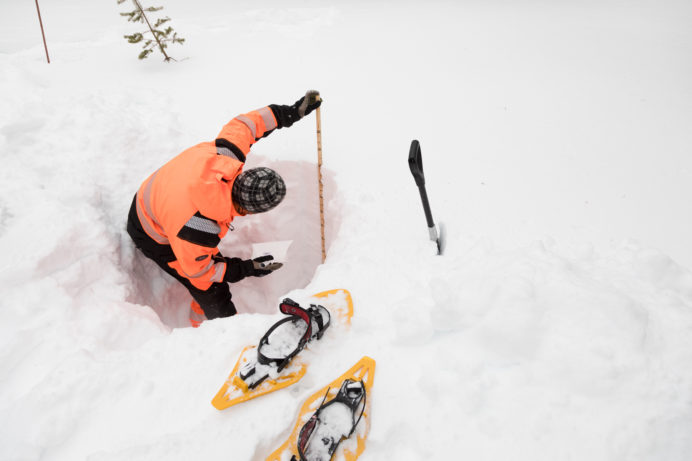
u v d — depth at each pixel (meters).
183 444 1.35
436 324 1.56
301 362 1.56
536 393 1.38
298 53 3.67
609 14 4.06
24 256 1.97
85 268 2.10
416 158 1.66
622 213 2.04
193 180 1.72
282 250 2.83
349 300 1.74
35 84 3.08
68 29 4.20
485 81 3.16
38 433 1.41
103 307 1.92
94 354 1.67
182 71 3.45
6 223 2.12
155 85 3.25
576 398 1.35
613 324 1.38
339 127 2.82
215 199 1.71
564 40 3.63
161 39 3.92
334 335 1.64
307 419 1.42
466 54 3.53
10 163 2.38
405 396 1.46
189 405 1.47
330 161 2.56
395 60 3.50
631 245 1.71
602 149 2.44
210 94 3.15
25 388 1.57
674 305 1.48
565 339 1.40
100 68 3.47
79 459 1.37
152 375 1.54
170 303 2.70
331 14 4.42
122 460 1.31
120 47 3.85
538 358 1.42
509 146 2.54
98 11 4.68
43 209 2.20
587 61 3.29
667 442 1.25
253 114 2.14
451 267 1.84
